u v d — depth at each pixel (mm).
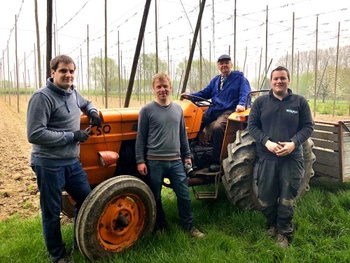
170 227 3357
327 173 4270
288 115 2973
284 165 3021
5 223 3721
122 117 3289
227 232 3338
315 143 4426
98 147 3209
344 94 28484
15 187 5320
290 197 3033
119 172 3496
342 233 3174
